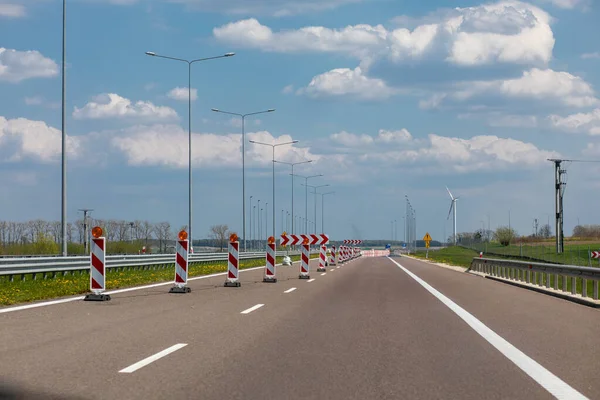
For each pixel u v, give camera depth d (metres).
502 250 98.12
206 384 8.63
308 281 31.48
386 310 18.00
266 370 9.59
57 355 10.56
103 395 7.96
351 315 16.67
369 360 10.47
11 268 28.53
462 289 26.83
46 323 14.43
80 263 34.09
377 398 7.99
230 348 11.43
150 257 42.56
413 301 20.91
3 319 15.09
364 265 59.66
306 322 15.08
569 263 54.75
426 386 8.66
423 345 12.02
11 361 10.03
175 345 11.65
